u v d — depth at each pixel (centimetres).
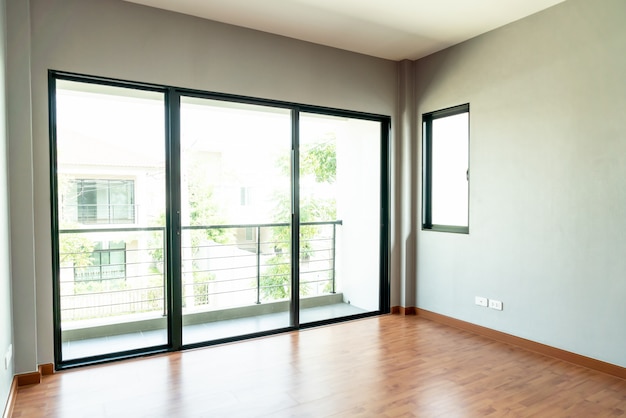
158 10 314
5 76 253
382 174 450
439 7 316
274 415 228
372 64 425
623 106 277
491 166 364
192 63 328
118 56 299
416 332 381
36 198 274
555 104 316
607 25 284
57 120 290
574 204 304
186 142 345
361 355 320
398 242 450
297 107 384
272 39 365
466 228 396
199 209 362
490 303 365
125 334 348
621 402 246
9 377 241
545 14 321
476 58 375
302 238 458
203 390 258
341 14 327
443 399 248
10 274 255
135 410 233
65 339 328
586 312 298
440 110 414
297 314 388
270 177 387
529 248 335
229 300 408
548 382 273
